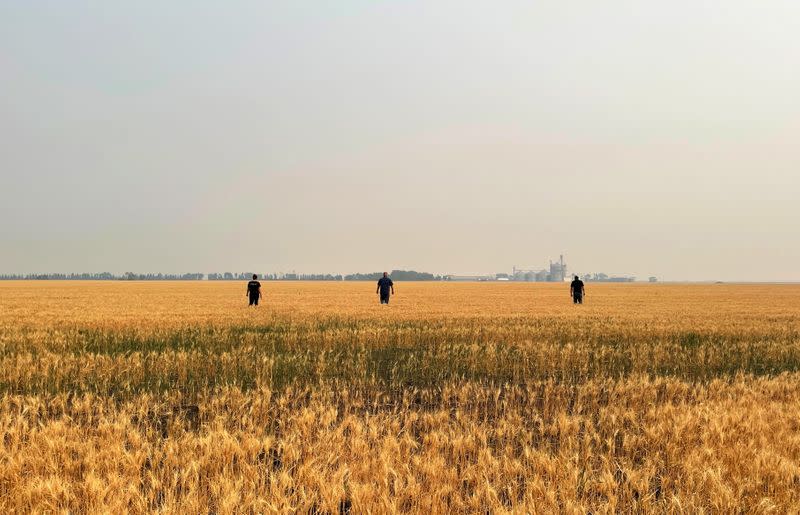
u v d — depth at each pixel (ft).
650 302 162.71
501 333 66.23
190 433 24.36
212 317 85.97
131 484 18.28
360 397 35.17
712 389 35.99
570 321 82.99
